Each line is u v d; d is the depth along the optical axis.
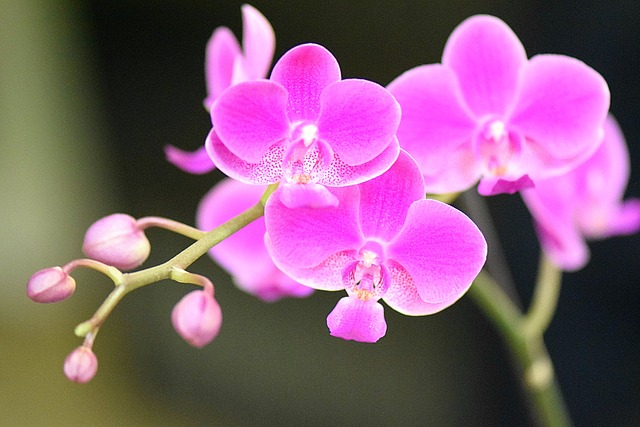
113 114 1.60
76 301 2.08
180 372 1.74
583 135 0.64
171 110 1.57
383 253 0.61
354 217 0.60
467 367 1.46
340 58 1.37
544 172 0.65
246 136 0.60
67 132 1.98
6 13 1.91
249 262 0.75
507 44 0.64
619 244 1.27
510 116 0.65
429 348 1.49
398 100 0.64
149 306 1.71
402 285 0.61
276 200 0.60
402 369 1.53
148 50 1.55
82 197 2.00
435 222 0.60
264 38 0.64
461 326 1.45
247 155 0.60
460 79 0.64
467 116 0.64
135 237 0.61
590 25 1.22
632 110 1.23
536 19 1.25
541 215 0.72
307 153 0.60
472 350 1.45
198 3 1.48
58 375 1.91
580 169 0.78
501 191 0.63
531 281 1.25
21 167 2.05
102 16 1.55
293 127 0.60
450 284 0.60
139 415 1.77
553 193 0.74
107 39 1.57
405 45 1.33
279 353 1.63
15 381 1.89
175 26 1.51
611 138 0.79
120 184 1.64
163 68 1.55
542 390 0.76
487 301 0.75
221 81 0.69
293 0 1.35
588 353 1.33
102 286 2.08
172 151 0.68
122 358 1.89
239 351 1.66
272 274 0.75
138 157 1.62
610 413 1.33
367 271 0.61
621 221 0.82
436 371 1.50
